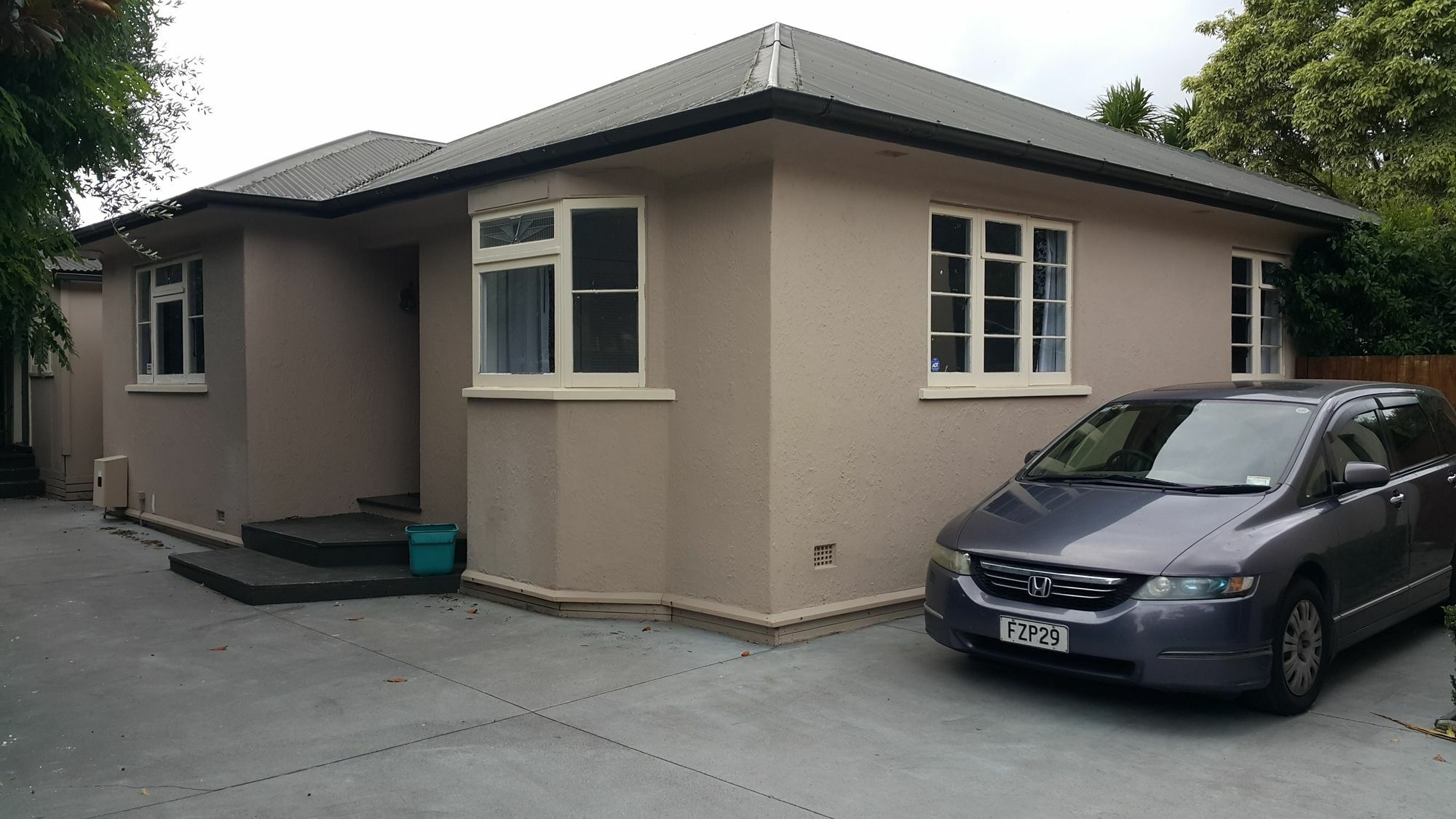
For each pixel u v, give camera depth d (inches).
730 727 202.5
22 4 146.5
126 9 235.0
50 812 163.6
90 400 579.8
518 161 289.9
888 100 280.5
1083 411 352.5
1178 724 203.5
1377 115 730.2
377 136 499.2
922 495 299.0
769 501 262.5
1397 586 240.2
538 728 201.9
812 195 269.1
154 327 465.4
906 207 294.2
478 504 320.8
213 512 415.2
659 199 290.5
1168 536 203.8
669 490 290.8
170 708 216.1
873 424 285.4
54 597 325.1
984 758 185.8
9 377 658.2
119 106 235.9
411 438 428.1
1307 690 208.7
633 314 293.0
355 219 392.5
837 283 275.7
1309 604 210.1
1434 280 447.8
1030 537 216.8
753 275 265.4
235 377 394.0
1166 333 388.8
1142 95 790.5
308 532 362.3
